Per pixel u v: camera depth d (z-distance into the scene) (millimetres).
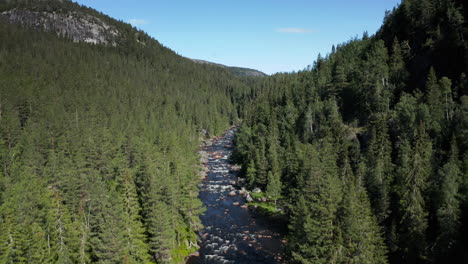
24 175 56625
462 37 89625
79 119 108188
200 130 186750
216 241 64625
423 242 46531
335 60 164000
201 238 65688
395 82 103125
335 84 125750
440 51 95000
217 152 151375
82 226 47062
